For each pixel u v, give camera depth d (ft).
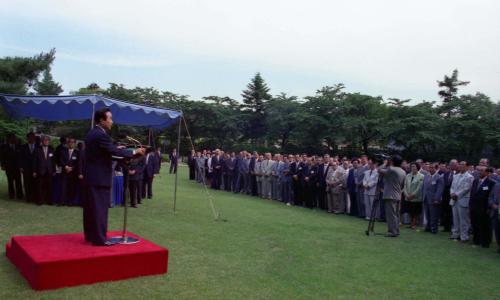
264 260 22.27
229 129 150.92
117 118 39.93
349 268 21.86
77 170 36.27
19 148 38.50
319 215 42.32
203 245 24.71
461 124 91.56
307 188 48.49
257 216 38.14
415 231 36.22
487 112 94.22
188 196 50.88
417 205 37.68
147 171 45.29
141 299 15.05
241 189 62.54
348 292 17.90
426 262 24.38
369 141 114.21
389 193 32.24
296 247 26.00
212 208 40.63
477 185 31.19
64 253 16.35
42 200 36.35
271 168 55.72
